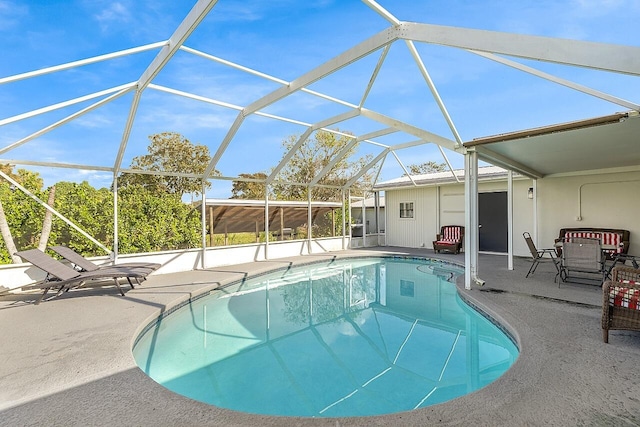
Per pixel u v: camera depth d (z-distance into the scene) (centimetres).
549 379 310
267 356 476
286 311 699
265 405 352
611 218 999
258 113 856
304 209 1659
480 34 438
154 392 302
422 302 743
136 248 988
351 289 879
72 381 323
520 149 701
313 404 353
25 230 802
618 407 266
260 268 1009
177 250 982
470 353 475
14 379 327
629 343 392
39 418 263
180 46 539
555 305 550
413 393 371
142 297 659
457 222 1372
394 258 1307
